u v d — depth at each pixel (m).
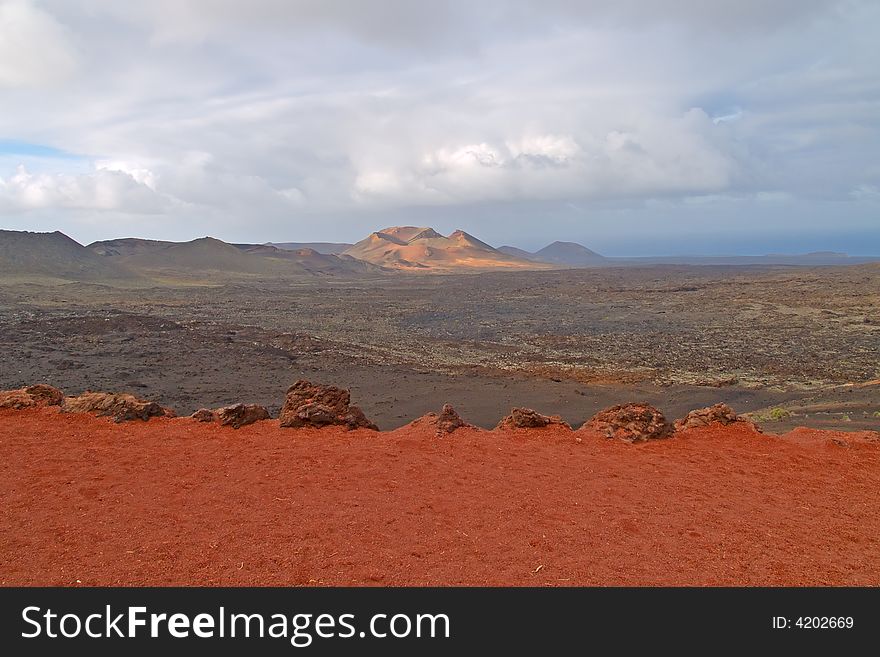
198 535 7.55
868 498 9.43
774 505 9.02
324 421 12.77
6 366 35.41
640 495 9.27
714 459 11.22
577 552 7.21
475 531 7.77
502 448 11.52
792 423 21.09
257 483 9.47
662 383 36.72
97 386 31.58
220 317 76.94
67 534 7.54
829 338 56.09
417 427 12.78
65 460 10.41
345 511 8.37
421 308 95.25
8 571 6.62
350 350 49.19
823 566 7.01
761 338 57.53
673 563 6.99
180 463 10.38
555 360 47.38
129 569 6.68
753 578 6.67
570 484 9.69
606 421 12.97
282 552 7.10
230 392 31.94
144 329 52.97
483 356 49.69
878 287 93.38
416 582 6.46
